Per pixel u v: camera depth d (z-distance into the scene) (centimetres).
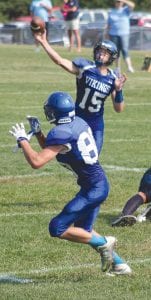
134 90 3844
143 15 8112
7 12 8912
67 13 5322
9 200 1800
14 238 1511
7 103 3356
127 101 3538
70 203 1249
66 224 1242
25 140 1218
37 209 1730
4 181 1991
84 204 1248
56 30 6244
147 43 6275
